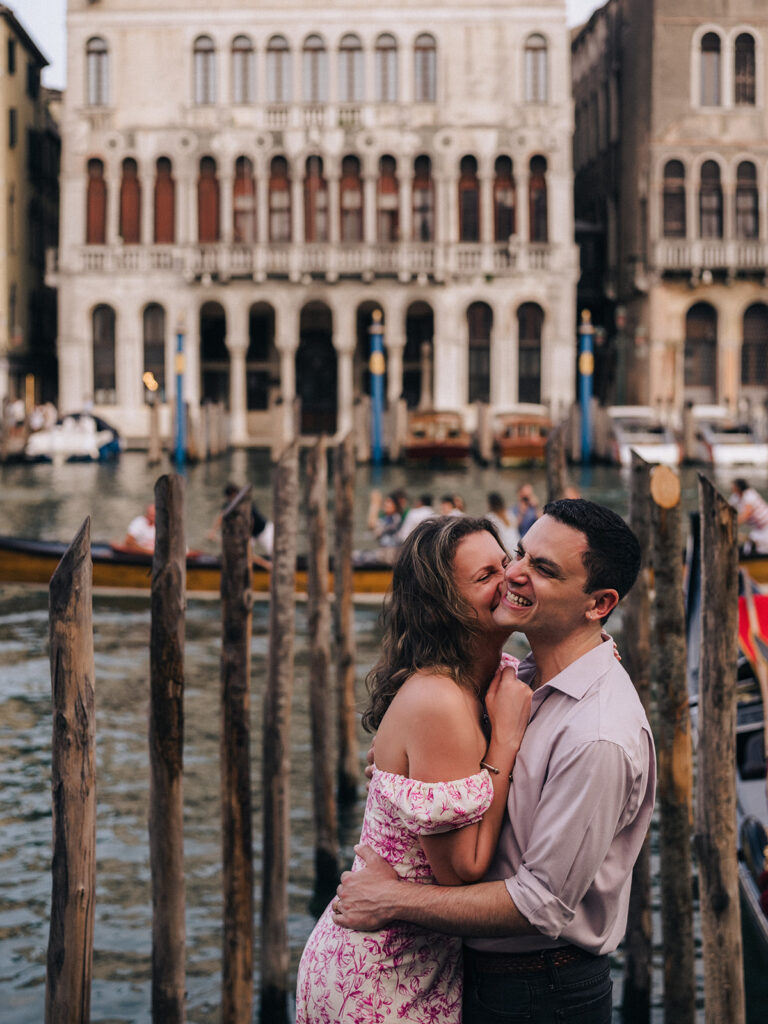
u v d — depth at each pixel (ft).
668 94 138.51
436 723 9.22
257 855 27.61
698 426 121.19
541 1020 9.34
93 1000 20.98
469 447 132.67
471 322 143.84
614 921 9.24
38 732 35.06
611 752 8.82
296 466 22.70
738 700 27.61
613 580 9.45
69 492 97.40
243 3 139.23
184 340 142.92
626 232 149.89
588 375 123.75
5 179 146.10
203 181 142.20
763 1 137.59
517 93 139.85
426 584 9.64
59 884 12.44
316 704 26.30
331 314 155.02
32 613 51.39
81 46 140.77
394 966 9.48
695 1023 18.33
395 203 141.69
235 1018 18.37
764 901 21.47
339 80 140.15
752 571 52.44
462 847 9.17
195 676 41.37
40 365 163.53
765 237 139.74
